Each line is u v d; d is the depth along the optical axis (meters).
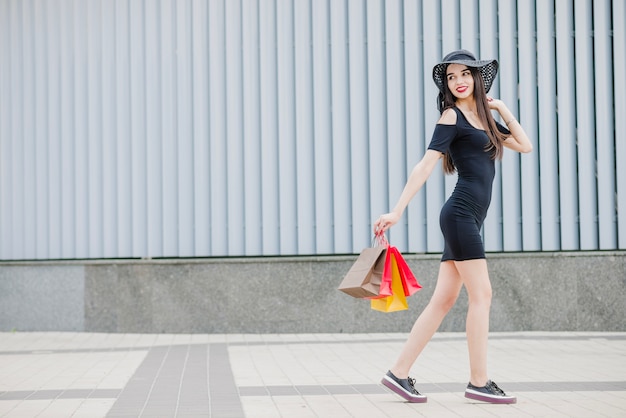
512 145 6.34
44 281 11.50
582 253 10.77
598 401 6.03
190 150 11.45
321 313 10.99
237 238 11.37
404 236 11.18
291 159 11.34
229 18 11.41
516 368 7.84
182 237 11.41
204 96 11.45
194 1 11.45
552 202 11.07
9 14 11.83
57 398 6.44
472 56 6.15
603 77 11.08
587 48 11.10
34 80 11.79
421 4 11.27
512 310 10.80
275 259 11.06
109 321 11.30
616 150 11.02
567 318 10.77
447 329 10.78
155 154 11.49
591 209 11.06
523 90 11.12
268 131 11.35
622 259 10.73
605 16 11.08
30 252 11.79
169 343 10.19
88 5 11.65
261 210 11.38
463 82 6.08
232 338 10.64
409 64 11.20
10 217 11.84
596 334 10.45
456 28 11.20
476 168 6.04
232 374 7.65
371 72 11.24
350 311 10.95
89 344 10.17
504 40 11.14
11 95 11.82
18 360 8.77
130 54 11.58
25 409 5.98
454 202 6.01
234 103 11.39
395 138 11.18
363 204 11.23
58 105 11.76
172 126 11.46
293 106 11.35
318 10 11.32
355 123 11.24
